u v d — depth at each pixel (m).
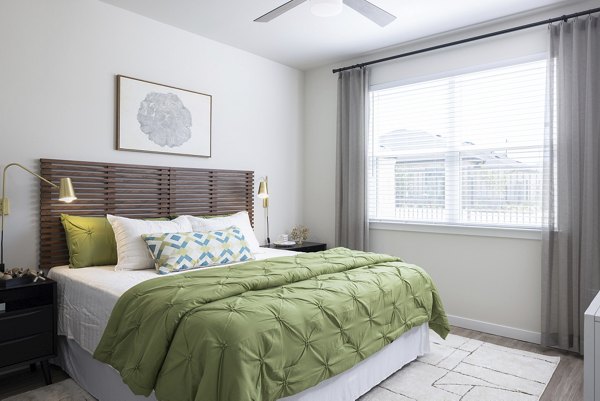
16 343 2.31
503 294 3.45
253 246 3.56
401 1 3.09
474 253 3.61
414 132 4.03
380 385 2.46
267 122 4.46
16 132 2.73
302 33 3.75
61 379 2.53
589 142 2.97
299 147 4.82
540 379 2.56
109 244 2.94
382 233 4.22
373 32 3.69
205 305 1.82
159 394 1.68
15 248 2.75
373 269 2.73
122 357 1.93
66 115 2.96
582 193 3.02
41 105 2.84
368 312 2.24
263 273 2.36
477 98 3.64
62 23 2.93
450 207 3.80
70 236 2.85
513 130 3.45
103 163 3.14
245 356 1.55
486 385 2.47
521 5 3.16
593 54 2.98
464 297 3.66
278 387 1.66
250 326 1.66
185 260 2.78
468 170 3.69
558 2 3.11
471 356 2.94
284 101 4.65
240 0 3.09
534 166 3.34
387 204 4.23
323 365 1.89
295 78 4.77
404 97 4.10
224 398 1.50
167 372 1.67
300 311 1.89
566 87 3.07
